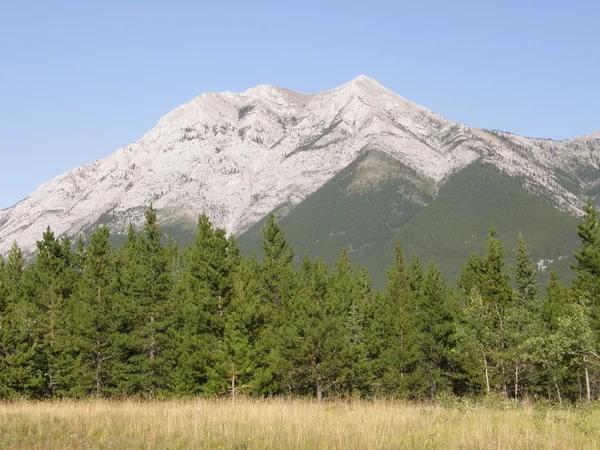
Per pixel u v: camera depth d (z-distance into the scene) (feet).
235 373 130.31
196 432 55.42
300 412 74.54
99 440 53.16
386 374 159.33
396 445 49.19
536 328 135.23
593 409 79.00
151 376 147.33
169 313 158.51
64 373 143.84
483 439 51.80
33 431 58.34
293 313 160.35
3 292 142.72
